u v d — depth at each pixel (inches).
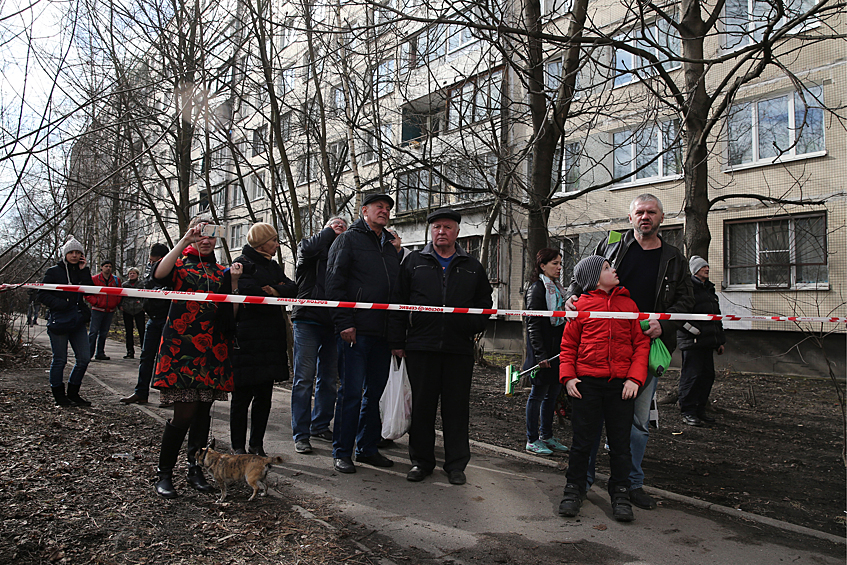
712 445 232.4
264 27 334.3
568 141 641.6
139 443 190.4
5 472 147.6
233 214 953.5
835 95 491.5
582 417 145.7
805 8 486.3
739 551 124.2
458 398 170.9
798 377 475.5
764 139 539.2
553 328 209.2
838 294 490.9
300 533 123.0
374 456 183.8
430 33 304.0
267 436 215.0
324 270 203.2
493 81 317.1
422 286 171.9
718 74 537.6
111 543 111.1
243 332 175.8
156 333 272.2
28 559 102.1
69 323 251.4
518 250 710.5
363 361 176.7
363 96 405.4
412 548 119.5
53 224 198.7
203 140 466.6
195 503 137.4
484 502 150.8
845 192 489.4
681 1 296.2
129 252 925.2
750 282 547.8
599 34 231.5
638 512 147.4
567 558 117.6
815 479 185.0
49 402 261.7
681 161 357.4
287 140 507.5
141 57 345.7
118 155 373.7
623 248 158.4
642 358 142.7
